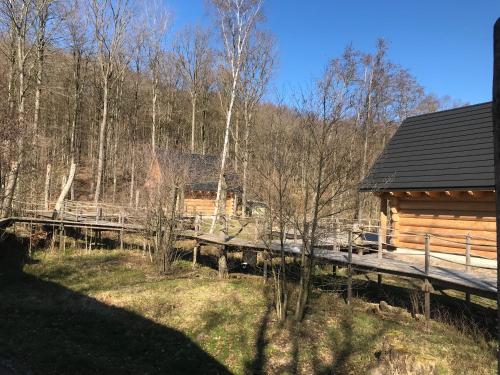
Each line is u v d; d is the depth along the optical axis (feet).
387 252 45.73
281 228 33.63
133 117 155.84
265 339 30.50
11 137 65.82
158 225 53.16
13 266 52.24
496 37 7.10
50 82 120.78
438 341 28.17
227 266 51.49
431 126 52.03
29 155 74.38
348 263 38.01
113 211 87.15
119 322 34.32
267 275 48.65
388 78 119.34
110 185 134.62
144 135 159.33
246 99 110.83
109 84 122.62
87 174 147.02
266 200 34.04
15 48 93.15
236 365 27.32
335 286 42.27
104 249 66.85
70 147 136.67
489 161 41.34
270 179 32.78
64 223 65.31
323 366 26.68
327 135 31.14
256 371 26.48
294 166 32.37
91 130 159.84
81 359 27.63
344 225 42.42
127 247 69.15
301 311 33.45
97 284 45.65
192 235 55.31
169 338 31.32
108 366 27.02
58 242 67.87
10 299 39.73
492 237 41.37
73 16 116.26
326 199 32.40
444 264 40.40
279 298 34.32
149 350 29.73
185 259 60.18
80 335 31.99
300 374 25.89
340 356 27.76
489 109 47.24
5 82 92.17
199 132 173.58
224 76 116.26
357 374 25.48
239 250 50.88
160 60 146.82
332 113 31.07
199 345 30.09
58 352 28.63
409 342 26.53
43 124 122.11
